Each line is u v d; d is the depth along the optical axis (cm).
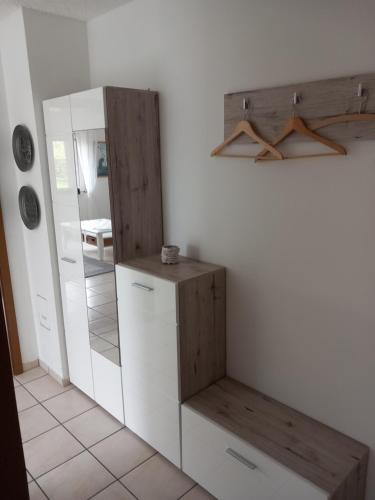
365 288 160
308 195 171
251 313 206
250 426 184
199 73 203
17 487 64
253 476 173
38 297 308
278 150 177
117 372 244
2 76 275
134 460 227
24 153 273
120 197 222
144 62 231
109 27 250
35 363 329
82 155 229
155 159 233
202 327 207
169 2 209
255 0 172
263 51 174
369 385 167
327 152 161
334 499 149
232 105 188
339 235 164
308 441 174
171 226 241
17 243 305
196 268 212
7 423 61
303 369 189
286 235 183
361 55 146
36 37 247
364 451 169
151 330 210
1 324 58
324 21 153
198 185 218
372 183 151
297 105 165
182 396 204
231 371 224
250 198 193
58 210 262
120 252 228
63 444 240
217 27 189
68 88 266
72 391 295
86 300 256
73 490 208
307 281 179
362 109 147
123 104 213
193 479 208
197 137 212
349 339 169
